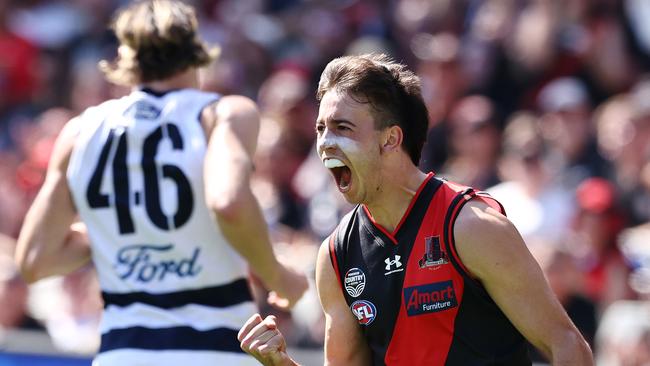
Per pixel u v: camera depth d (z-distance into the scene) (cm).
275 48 3400
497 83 2955
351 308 1033
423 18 3247
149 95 1320
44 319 2294
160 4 1343
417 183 1013
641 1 3005
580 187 2405
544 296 967
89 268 2362
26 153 3150
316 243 2488
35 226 1317
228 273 1278
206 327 1261
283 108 2845
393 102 999
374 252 1014
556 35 2931
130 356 1252
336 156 998
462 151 2627
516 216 2431
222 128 1281
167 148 1290
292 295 1306
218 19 3647
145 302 1273
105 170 1302
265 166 2695
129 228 1290
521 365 1002
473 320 984
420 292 989
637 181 2481
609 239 2266
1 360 2094
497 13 3080
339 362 1052
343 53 3334
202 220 1273
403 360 1005
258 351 1012
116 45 3581
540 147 2561
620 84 2912
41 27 3706
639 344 1956
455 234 976
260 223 1232
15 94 3547
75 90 3481
